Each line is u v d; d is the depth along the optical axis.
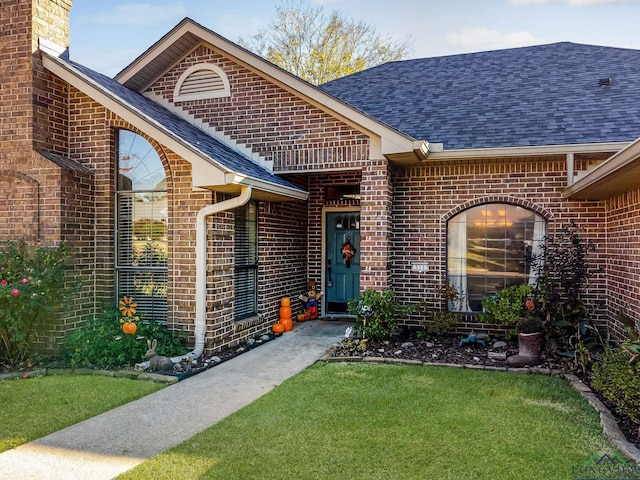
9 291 6.02
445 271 8.20
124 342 6.38
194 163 6.47
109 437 4.05
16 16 6.94
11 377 5.80
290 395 5.08
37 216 6.81
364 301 7.41
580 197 7.34
